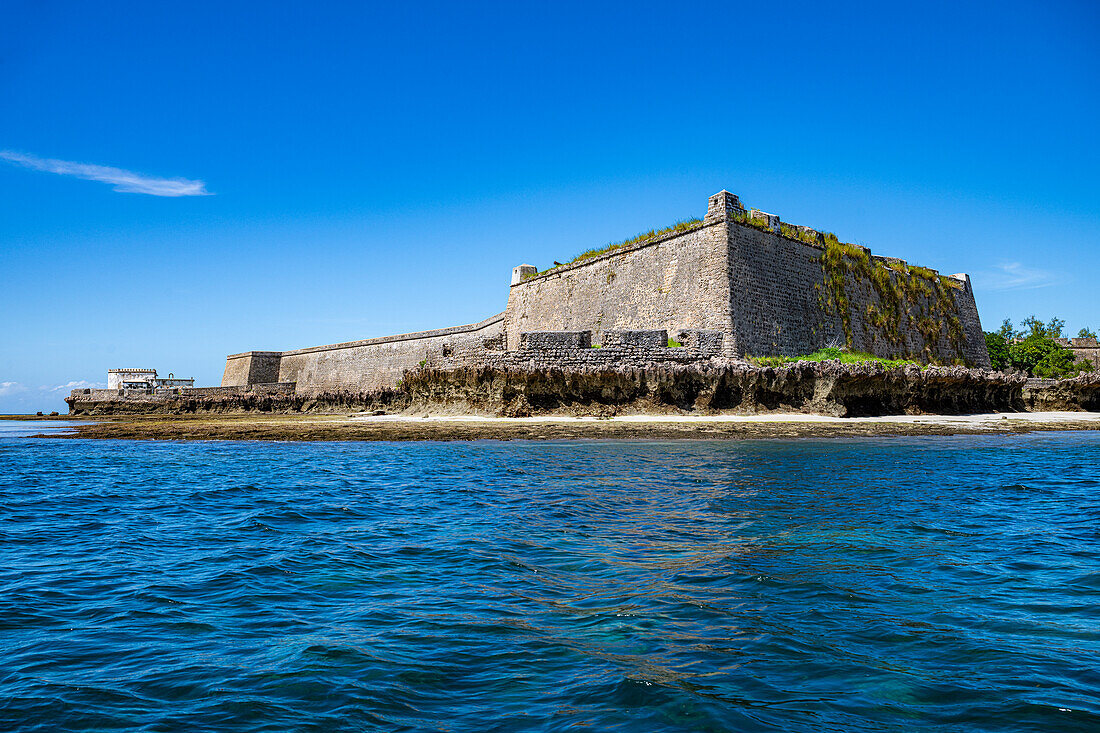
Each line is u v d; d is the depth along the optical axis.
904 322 54.03
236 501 17.25
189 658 7.33
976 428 35.06
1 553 12.02
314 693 6.48
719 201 44.09
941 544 11.87
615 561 10.88
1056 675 6.73
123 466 25.34
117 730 5.83
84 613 8.78
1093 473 20.77
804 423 34.75
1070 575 10.05
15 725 5.89
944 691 6.40
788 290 46.22
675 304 45.38
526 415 39.59
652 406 38.75
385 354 71.12
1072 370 65.94
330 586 9.90
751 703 6.18
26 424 60.06
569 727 5.81
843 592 9.23
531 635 7.86
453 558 11.27
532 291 57.41
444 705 6.25
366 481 20.44
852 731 5.72
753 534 12.58
